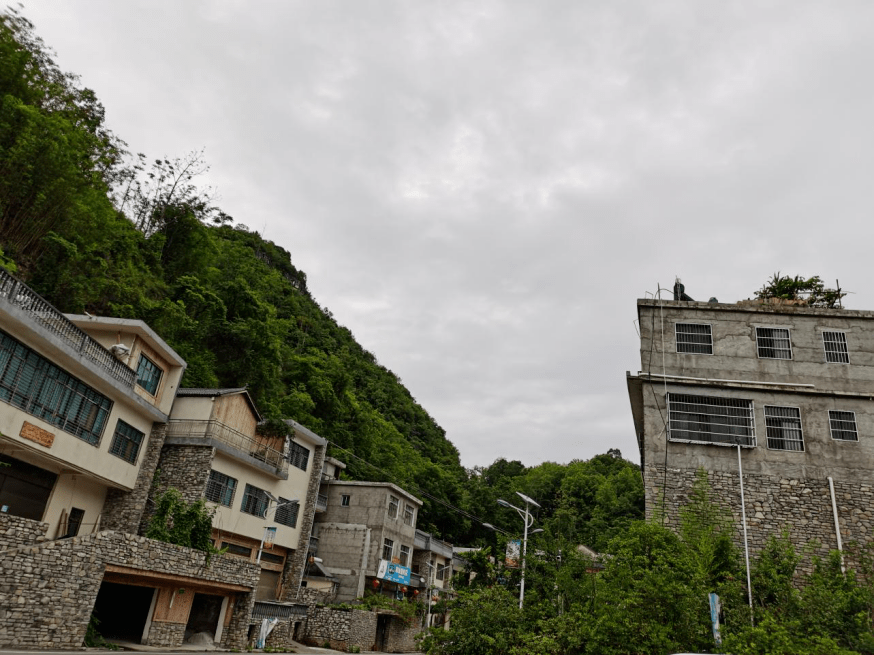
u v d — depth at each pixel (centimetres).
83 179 2919
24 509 1759
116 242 3142
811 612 1489
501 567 2092
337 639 2716
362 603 3069
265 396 3591
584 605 1555
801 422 2042
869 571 1739
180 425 2403
